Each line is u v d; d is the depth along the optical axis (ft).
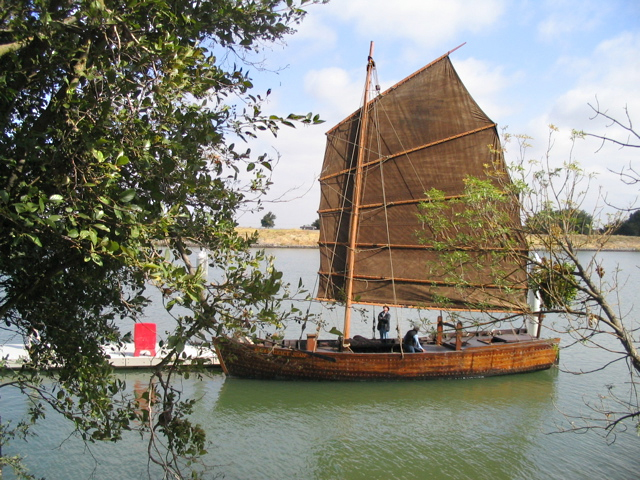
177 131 11.46
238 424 35.35
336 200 56.18
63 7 12.23
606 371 49.52
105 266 13.82
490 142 49.03
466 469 29.12
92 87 11.73
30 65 12.12
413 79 51.83
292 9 14.40
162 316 66.59
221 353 43.91
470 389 44.68
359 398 41.81
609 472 28.84
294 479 27.40
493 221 22.49
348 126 55.16
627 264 158.10
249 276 12.51
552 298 19.69
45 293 14.46
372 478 27.94
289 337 61.16
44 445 29.58
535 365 50.08
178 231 13.76
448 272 25.31
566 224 19.92
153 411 15.61
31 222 9.99
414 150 51.39
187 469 27.66
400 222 51.88
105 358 16.01
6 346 44.29
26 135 11.29
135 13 12.12
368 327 70.33
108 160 11.19
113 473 26.66
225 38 14.43
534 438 33.58
